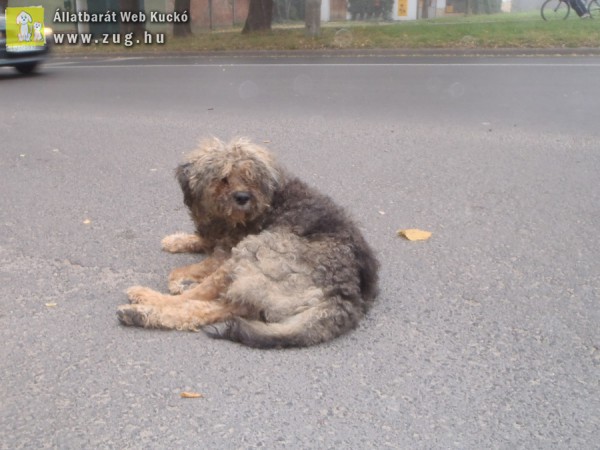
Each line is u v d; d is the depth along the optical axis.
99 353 1.67
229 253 1.90
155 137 3.91
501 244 2.35
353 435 1.37
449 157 3.37
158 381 1.55
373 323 1.81
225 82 5.86
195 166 1.85
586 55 7.04
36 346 1.71
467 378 1.57
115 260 2.24
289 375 1.57
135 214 2.69
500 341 1.73
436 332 1.77
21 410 1.46
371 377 1.57
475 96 4.82
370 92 5.11
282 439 1.36
